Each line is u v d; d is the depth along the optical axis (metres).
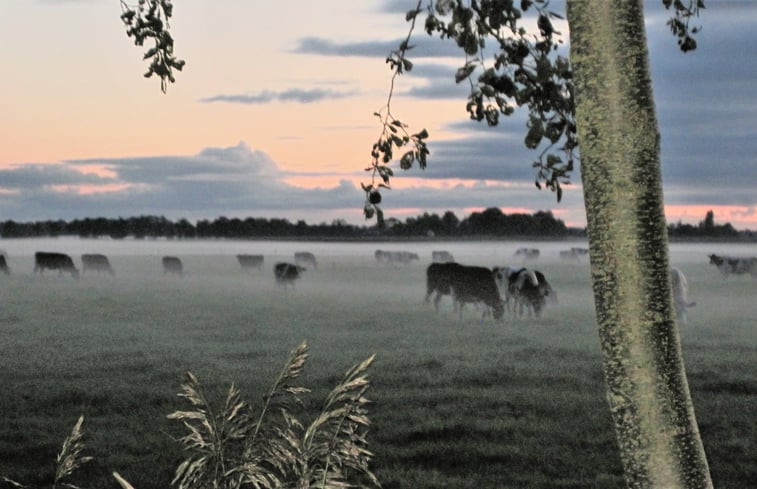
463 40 3.46
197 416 3.01
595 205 2.74
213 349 19.28
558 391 13.70
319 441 2.94
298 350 3.11
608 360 2.72
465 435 10.76
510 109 3.52
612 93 2.70
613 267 2.71
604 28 2.70
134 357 17.92
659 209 2.71
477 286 27.53
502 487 8.59
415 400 12.97
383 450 9.98
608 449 10.11
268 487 2.93
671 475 2.65
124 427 11.28
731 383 14.05
